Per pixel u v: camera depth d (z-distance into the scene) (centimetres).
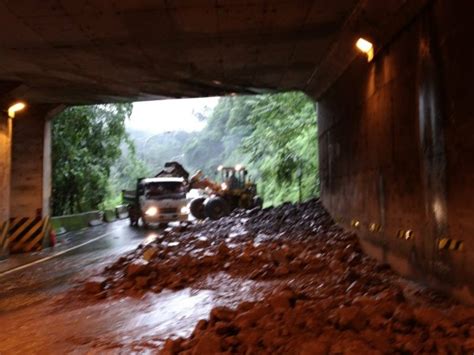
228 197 2612
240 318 575
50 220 1839
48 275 1182
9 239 1659
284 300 646
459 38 626
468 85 604
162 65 1354
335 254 1054
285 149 2697
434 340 481
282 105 2767
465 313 545
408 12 782
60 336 668
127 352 582
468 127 605
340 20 1040
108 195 3678
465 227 622
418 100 774
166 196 2378
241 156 5562
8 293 999
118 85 1584
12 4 898
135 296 876
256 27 1069
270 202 3111
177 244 1368
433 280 733
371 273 905
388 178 944
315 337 521
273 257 1056
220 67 1401
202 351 505
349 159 1298
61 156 2589
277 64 1396
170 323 697
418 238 791
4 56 1224
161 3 917
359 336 511
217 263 1073
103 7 924
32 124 1830
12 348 630
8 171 1555
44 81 1495
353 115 1238
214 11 968
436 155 705
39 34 1062
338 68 1317
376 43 973
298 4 947
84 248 1683
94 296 894
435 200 715
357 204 1209
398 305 587
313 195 2544
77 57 1247
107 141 2961
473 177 597
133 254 1271
